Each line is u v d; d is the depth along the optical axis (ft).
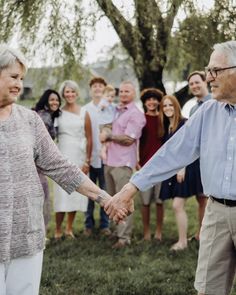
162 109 20.59
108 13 23.18
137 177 10.78
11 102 8.93
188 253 19.36
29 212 8.89
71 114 21.61
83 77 28.14
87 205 22.34
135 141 20.81
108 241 21.35
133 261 18.42
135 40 24.95
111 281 16.15
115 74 33.58
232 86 9.83
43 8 23.73
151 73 26.76
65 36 24.39
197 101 19.66
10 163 8.74
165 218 26.63
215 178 10.08
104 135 20.85
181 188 20.08
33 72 28.68
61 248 19.89
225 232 10.23
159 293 15.28
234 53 9.79
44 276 16.37
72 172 9.75
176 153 10.66
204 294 10.60
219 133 10.12
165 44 25.66
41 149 9.45
